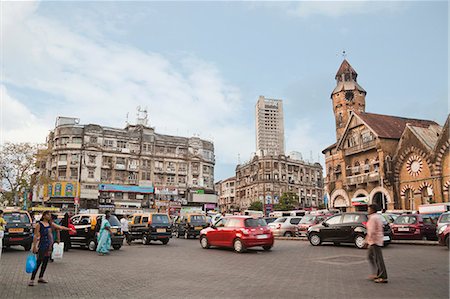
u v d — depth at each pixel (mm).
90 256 15969
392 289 8492
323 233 19656
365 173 41219
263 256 15648
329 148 48969
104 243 16766
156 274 10977
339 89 55625
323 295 7977
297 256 15320
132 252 17844
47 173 66188
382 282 9234
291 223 28094
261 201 87688
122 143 70188
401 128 41906
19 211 17703
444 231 16125
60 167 64562
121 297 7961
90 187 65000
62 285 9258
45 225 9531
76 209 54250
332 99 57188
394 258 13812
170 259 14844
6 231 16672
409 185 36281
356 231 18203
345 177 44031
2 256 15609
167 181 73000
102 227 16938
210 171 78812
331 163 48594
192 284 9367
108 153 67875
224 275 10734
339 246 19391
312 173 99375
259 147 146500
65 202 62281
